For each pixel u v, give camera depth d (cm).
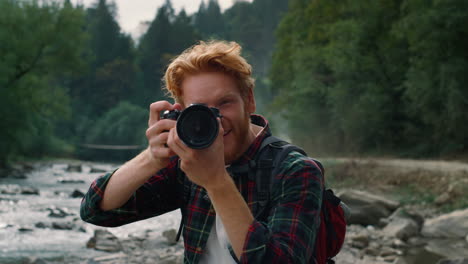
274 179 123
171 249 729
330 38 3788
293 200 117
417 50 2520
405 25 2459
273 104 4391
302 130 3778
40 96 3647
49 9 3509
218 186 107
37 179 2491
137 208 140
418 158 2750
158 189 142
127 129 7938
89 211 135
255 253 106
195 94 122
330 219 134
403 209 975
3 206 1219
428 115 2539
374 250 734
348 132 3203
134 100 9288
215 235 134
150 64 10325
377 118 2980
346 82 3133
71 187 2016
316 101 3588
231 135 124
